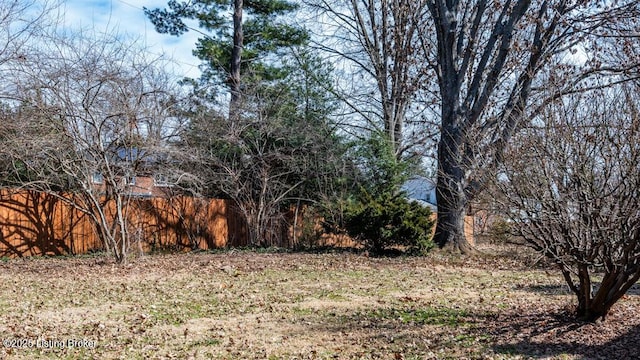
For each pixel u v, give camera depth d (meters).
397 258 16.52
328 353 6.68
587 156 6.94
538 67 15.17
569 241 7.16
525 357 6.49
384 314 8.62
